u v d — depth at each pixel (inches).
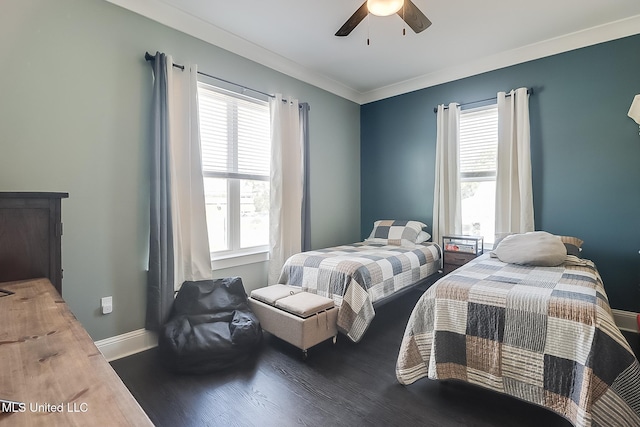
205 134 117.8
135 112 97.3
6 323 41.0
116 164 93.7
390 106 177.3
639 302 112.0
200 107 116.3
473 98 148.3
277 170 135.5
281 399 74.0
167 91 100.1
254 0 99.1
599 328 57.4
